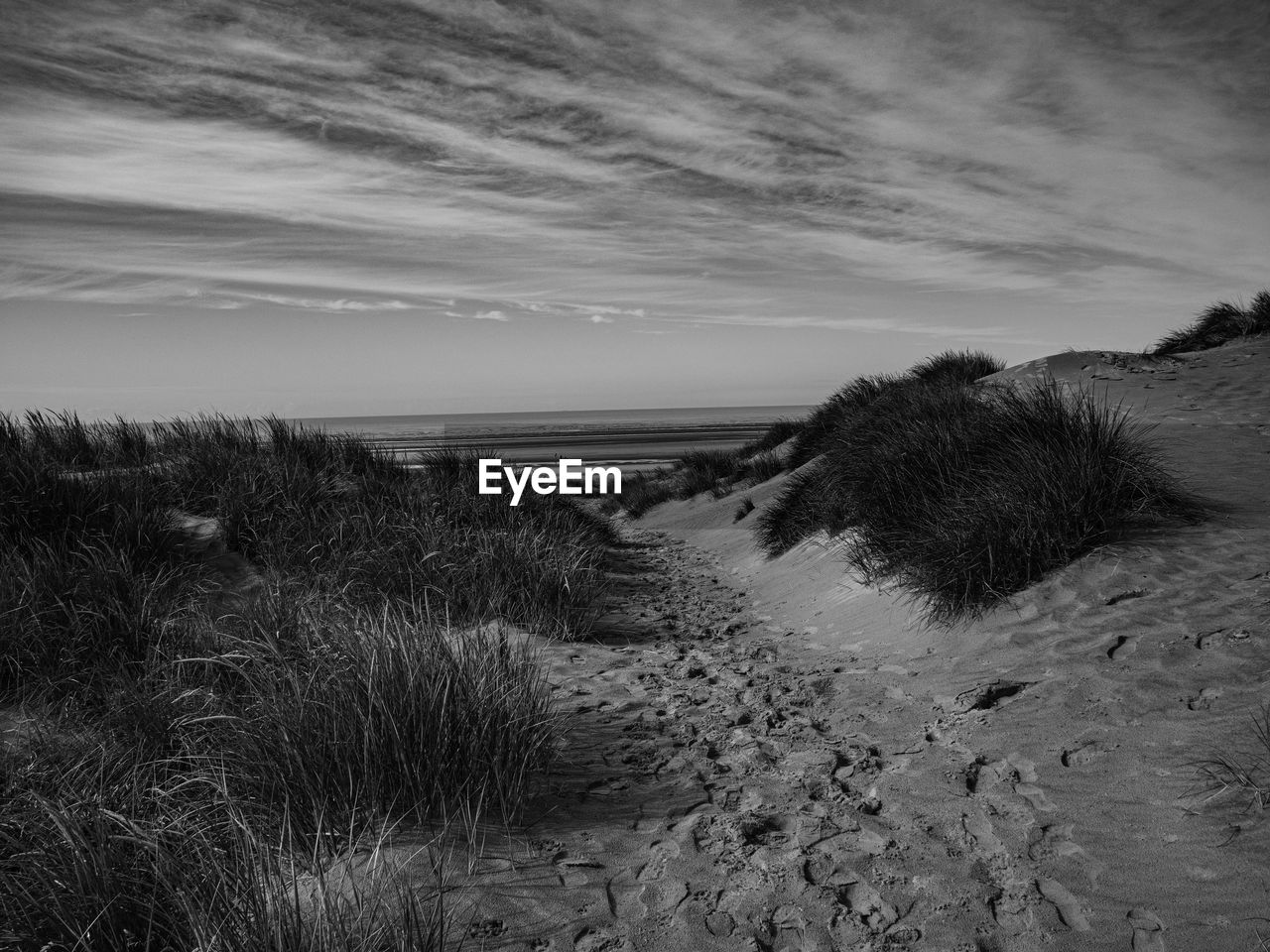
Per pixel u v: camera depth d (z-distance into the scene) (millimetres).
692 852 2932
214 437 8477
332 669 3668
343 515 7207
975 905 2543
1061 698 3883
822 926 2492
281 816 2898
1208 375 10453
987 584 5102
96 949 2223
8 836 2625
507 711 3615
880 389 13312
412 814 3045
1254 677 3588
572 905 2586
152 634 4629
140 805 2953
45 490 5922
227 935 2154
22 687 4090
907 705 4281
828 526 8375
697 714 4441
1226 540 5055
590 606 6941
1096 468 5527
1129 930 2346
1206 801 2871
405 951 2227
